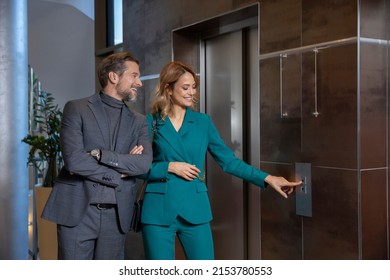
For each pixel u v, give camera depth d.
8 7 5.23
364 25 2.78
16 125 5.27
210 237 2.92
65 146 2.54
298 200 3.17
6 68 5.21
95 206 2.56
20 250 5.31
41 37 7.84
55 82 8.27
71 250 2.54
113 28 6.16
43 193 4.69
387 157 2.88
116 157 2.55
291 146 3.22
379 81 2.85
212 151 3.10
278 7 3.30
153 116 3.00
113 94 2.67
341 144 2.86
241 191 4.10
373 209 2.82
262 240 3.51
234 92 4.12
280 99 3.30
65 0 7.52
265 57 3.42
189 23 4.16
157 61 4.61
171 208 2.82
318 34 3.00
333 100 2.91
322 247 3.01
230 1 3.71
